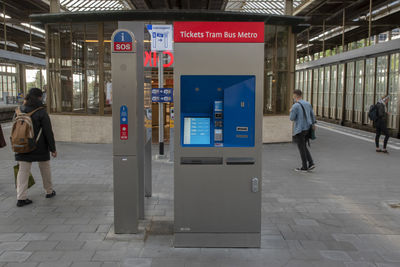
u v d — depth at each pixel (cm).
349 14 1805
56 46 1113
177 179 354
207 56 346
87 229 409
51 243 369
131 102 373
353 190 588
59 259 333
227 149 352
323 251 355
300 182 640
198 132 355
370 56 1495
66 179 645
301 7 1683
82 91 1104
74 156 877
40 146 499
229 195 356
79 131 1111
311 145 1094
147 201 519
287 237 390
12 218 444
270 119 1131
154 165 771
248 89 348
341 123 1838
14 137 478
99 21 1062
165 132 1421
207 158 352
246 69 347
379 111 953
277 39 1123
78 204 502
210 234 360
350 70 1770
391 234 402
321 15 1873
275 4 1512
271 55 1120
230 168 353
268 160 854
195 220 358
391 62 1391
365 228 419
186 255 344
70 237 385
